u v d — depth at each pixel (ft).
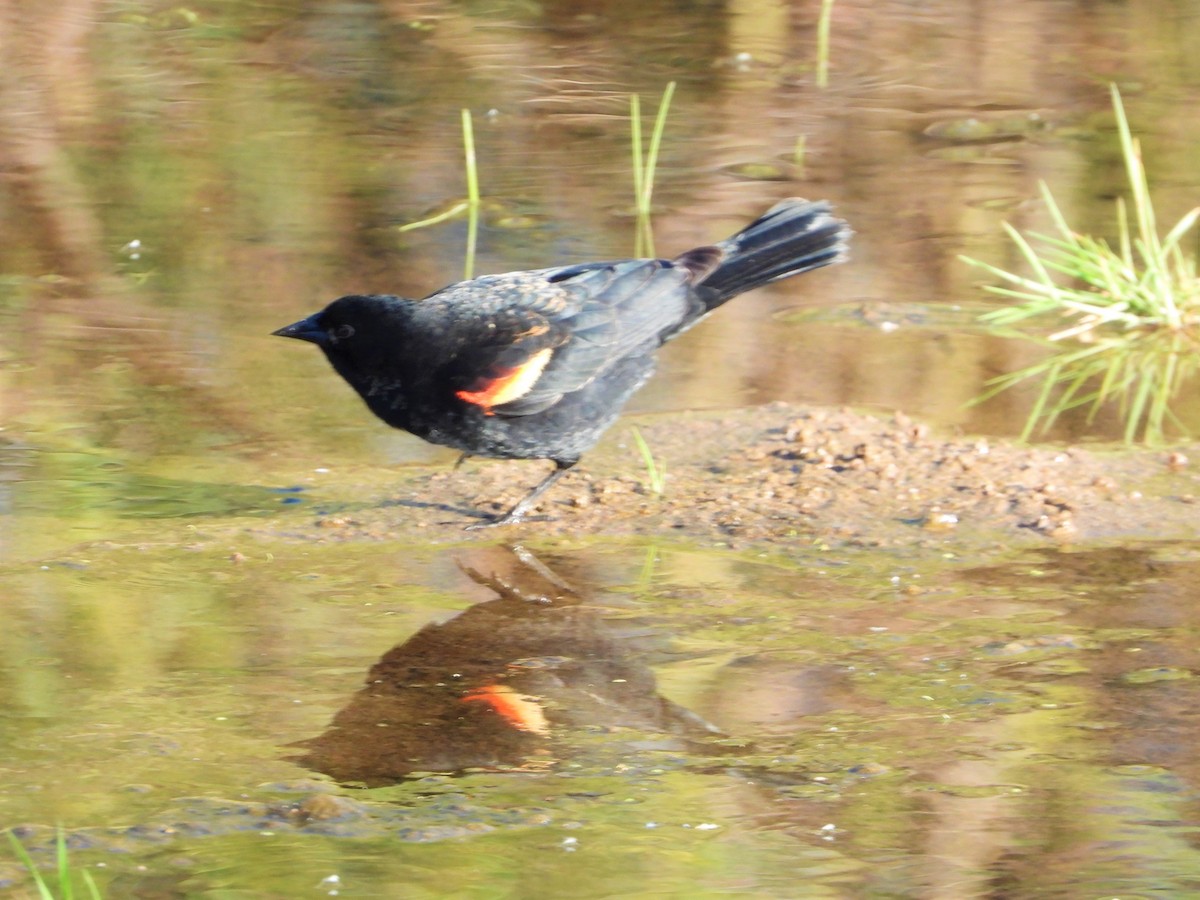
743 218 53.42
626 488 36.04
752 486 35.99
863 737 24.44
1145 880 20.10
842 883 20.12
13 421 38.45
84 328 44.16
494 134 62.69
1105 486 35.63
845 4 81.30
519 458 35.60
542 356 34.19
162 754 23.63
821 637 28.48
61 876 18.88
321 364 42.73
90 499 34.60
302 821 21.71
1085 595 30.27
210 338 43.88
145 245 50.47
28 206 53.31
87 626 28.43
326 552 32.45
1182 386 42.32
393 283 47.37
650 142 61.87
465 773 23.26
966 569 31.68
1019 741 24.20
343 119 64.13
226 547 32.48
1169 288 47.21
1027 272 50.01
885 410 40.50
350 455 37.78
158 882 20.12
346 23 77.87
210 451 37.50
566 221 53.01
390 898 19.79
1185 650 27.61
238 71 70.08
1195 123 63.77
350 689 26.11
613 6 81.10
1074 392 41.86
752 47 75.20
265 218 53.11
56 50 71.72
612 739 24.41
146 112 63.77
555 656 27.66
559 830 21.52
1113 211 54.13
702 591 30.68
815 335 45.57
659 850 20.97
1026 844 21.04
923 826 21.57
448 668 27.07
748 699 25.88
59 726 24.48
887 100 67.62
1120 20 78.64
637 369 35.91
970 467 36.47
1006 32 77.20
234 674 26.58
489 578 31.30
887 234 52.95
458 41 75.31
